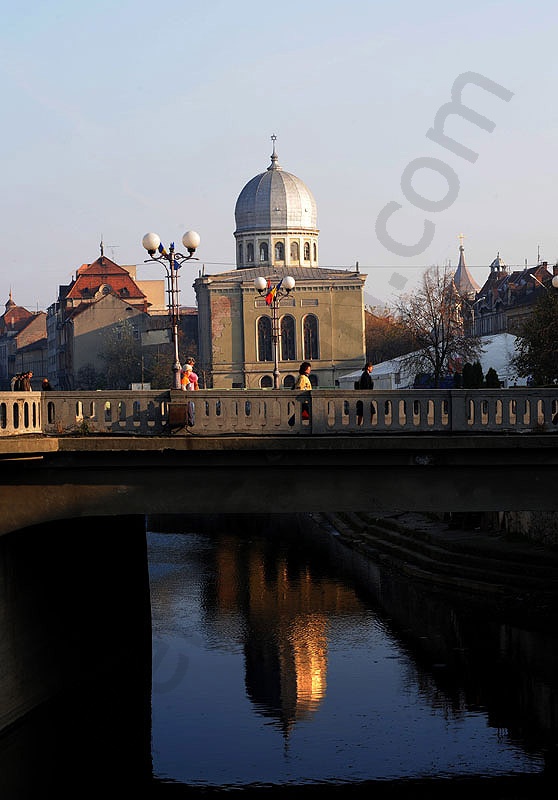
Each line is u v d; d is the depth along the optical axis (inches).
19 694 1188.5
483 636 1533.0
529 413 1103.0
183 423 1117.7
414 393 1111.6
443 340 3398.1
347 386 4439.0
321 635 1568.7
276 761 1095.0
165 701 1294.3
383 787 1039.6
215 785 1053.2
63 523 1316.4
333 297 6117.1
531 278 5541.3
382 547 2245.3
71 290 7534.5
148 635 1600.6
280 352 6141.7
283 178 6766.7
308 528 2741.1
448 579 1851.6
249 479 1095.6
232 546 2413.9
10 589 1171.3
